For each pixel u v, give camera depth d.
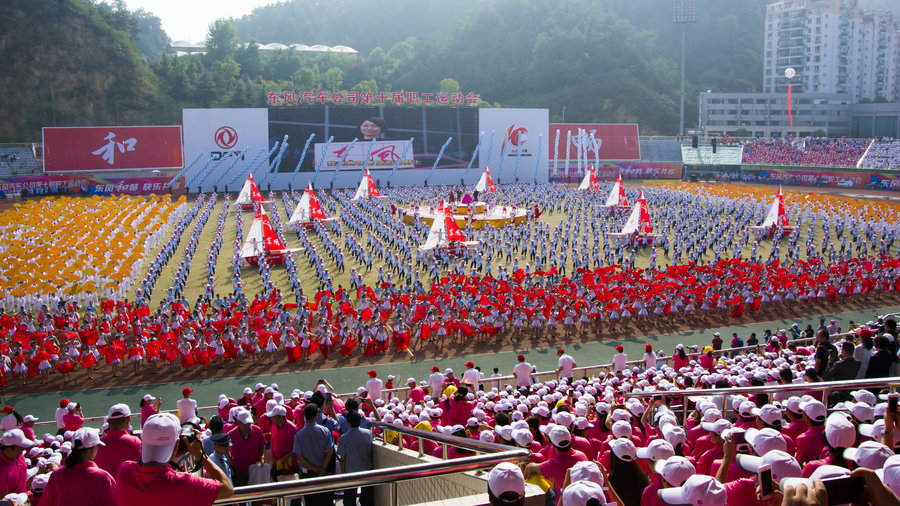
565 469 10.69
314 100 112.12
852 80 191.38
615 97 181.38
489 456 8.43
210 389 34.19
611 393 21.62
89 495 7.98
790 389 14.12
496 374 32.75
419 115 113.75
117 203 81.25
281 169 109.38
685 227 68.62
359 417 13.22
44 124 150.38
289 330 37.81
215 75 172.12
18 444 10.66
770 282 47.22
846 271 49.75
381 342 38.72
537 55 190.25
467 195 81.00
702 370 26.81
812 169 115.62
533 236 60.47
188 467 12.75
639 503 9.89
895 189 107.19
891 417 8.96
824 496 5.78
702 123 176.12
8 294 47.56
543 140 119.38
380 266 58.47
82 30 161.75
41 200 85.75
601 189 99.94
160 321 39.50
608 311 42.53
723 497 6.97
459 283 47.97
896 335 21.36
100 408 32.00
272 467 13.62
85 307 48.22
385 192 102.75
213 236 72.69
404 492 12.23
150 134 110.12
